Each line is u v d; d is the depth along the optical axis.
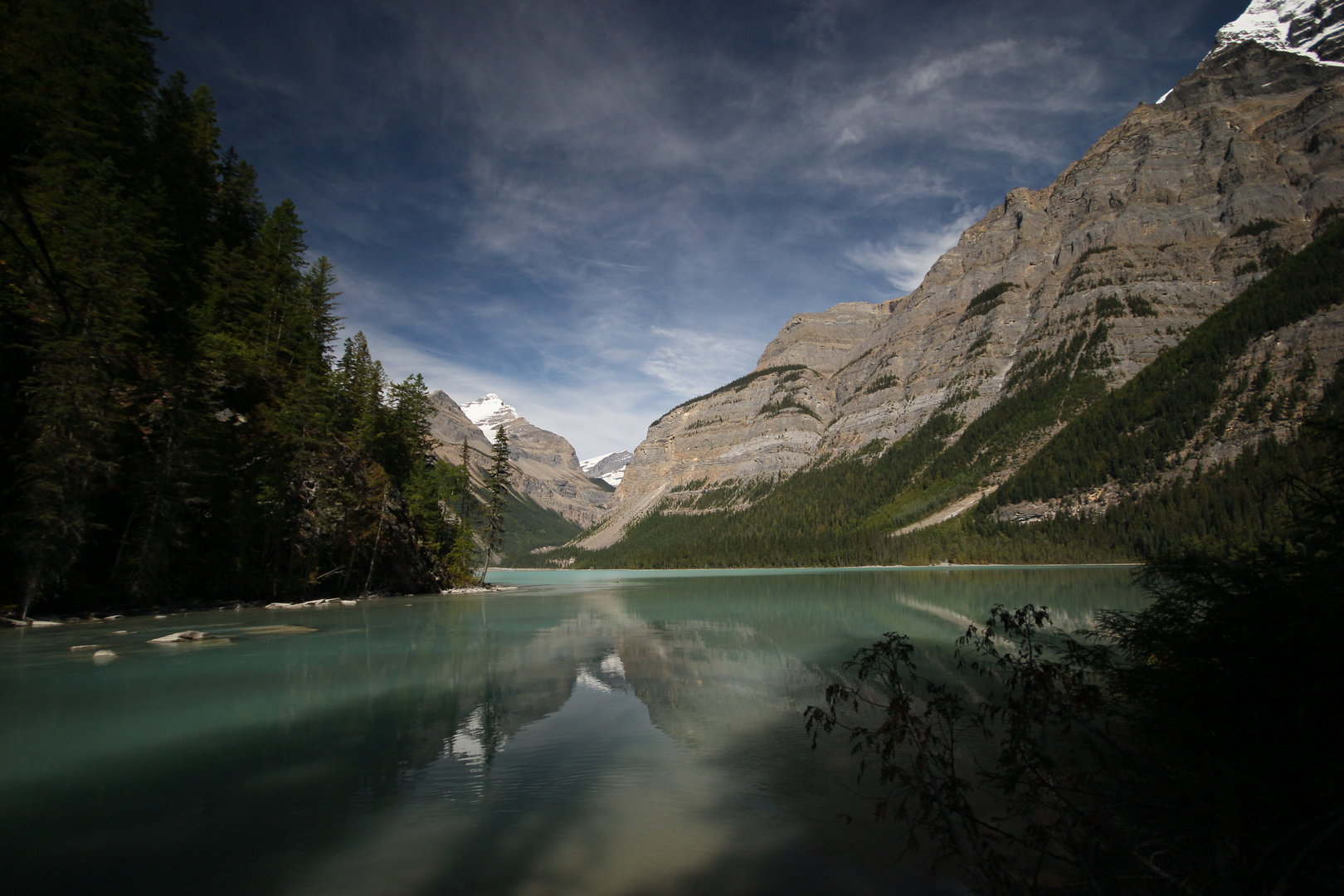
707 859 7.80
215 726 14.02
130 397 37.09
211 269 52.06
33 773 10.98
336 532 51.25
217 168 60.75
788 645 26.11
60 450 30.84
